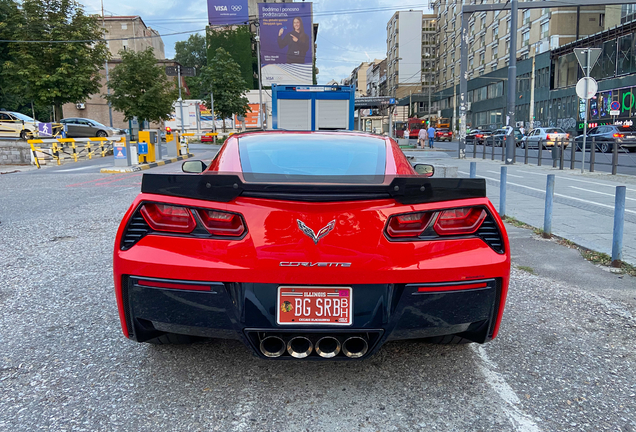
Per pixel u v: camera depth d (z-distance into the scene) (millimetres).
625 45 34125
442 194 2355
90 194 10352
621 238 4973
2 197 9914
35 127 26203
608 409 2404
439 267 2277
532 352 3041
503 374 2746
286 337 2307
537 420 2297
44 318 3508
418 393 2521
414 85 93188
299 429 2193
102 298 3934
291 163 2957
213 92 42688
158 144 20656
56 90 27797
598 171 15758
